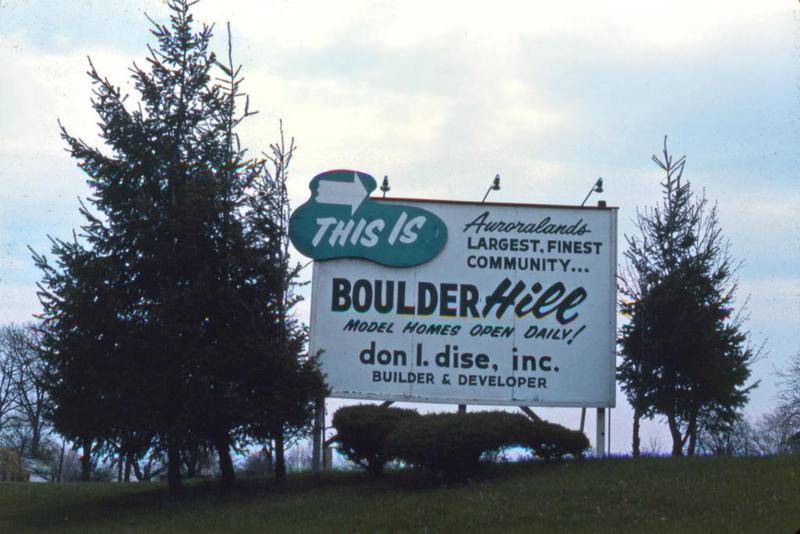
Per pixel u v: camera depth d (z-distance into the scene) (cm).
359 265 2200
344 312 2183
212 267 1983
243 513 1745
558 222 2239
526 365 2194
